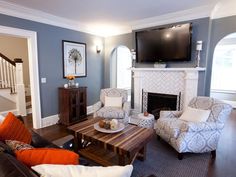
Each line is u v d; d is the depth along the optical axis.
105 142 1.98
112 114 3.32
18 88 4.43
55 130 3.57
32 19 3.38
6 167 0.73
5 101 4.34
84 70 4.66
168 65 3.96
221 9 3.34
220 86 5.94
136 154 2.16
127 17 3.81
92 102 5.03
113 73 5.57
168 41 3.72
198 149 2.40
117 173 0.79
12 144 1.25
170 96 3.92
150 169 2.15
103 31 5.04
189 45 3.47
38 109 3.64
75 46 4.34
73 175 0.81
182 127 2.41
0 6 2.88
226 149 2.70
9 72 4.37
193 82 3.55
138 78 4.36
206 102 2.79
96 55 5.04
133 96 4.57
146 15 3.68
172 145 2.52
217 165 2.25
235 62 5.64
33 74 3.49
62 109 3.93
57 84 4.01
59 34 3.94
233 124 3.89
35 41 3.46
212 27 3.54
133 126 2.54
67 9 3.27
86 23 4.28
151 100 4.27
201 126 2.32
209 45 3.59
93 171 0.83
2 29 2.96
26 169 0.78
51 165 0.89
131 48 4.66
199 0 2.90
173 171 2.12
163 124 2.76
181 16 3.58
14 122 1.69
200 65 3.53
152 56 4.01
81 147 2.39
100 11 3.40
